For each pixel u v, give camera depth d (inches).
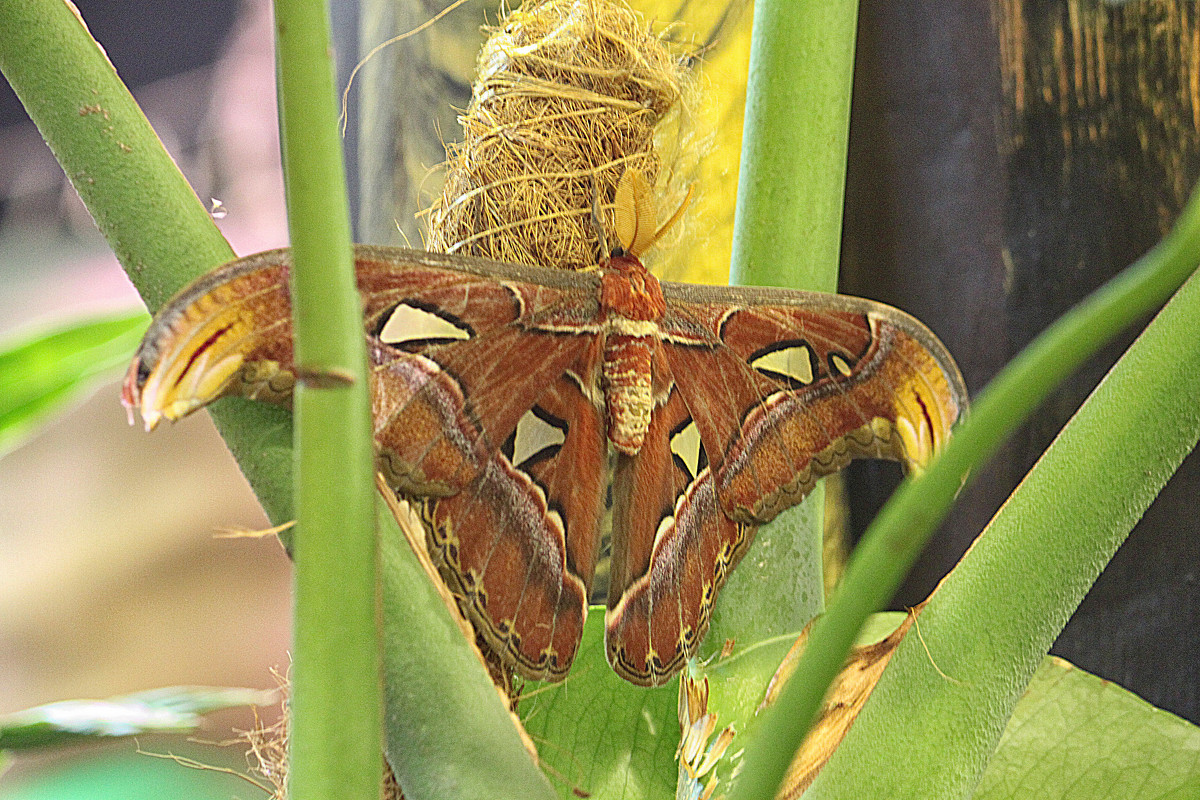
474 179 57.3
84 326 56.1
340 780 49.0
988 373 63.4
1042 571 52.9
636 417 55.4
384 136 63.4
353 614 49.1
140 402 52.2
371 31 64.1
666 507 55.8
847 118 57.0
